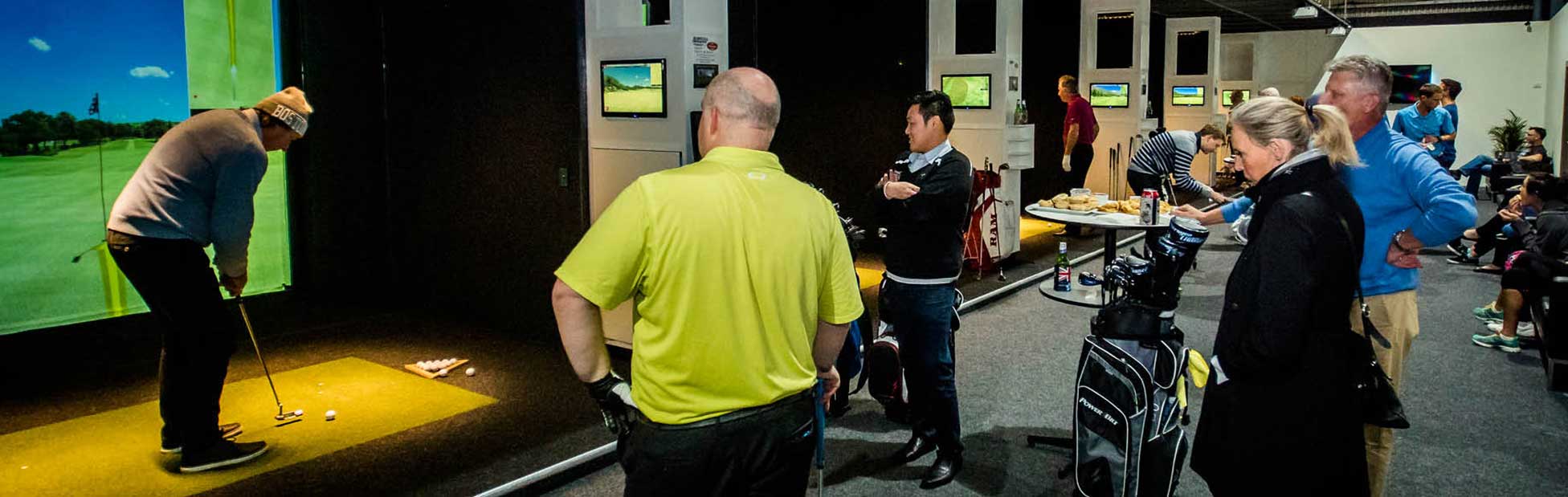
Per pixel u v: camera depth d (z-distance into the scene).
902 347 3.43
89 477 3.38
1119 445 2.76
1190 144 6.42
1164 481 2.78
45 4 4.93
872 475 3.52
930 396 3.41
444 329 5.46
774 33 7.76
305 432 3.79
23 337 5.09
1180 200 12.33
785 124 7.87
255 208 6.10
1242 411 2.28
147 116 5.42
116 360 4.83
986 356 5.09
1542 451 3.74
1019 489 3.40
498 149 5.27
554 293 1.92
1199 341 5.54
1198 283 7.20
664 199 1.88
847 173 7.77
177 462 3.52
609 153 5.02
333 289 6.17
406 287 5.98
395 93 5.73
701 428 1.92
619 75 4.88
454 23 5.35
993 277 7.05
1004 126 7.33
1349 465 2.25
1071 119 8.71
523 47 5.04
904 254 3.32
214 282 3.43
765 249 1.92
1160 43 14.36
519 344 5.16
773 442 1.95
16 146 4.94
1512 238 7.34
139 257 3.25
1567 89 12.79
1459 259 8.11
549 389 4.36
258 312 5.81
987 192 7.05
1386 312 2.75
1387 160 2.70
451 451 3.57
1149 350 2.79
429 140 5.62
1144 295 2.79
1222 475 2.35
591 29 4.98
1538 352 5.16
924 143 3.32
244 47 5.80
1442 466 3.60
